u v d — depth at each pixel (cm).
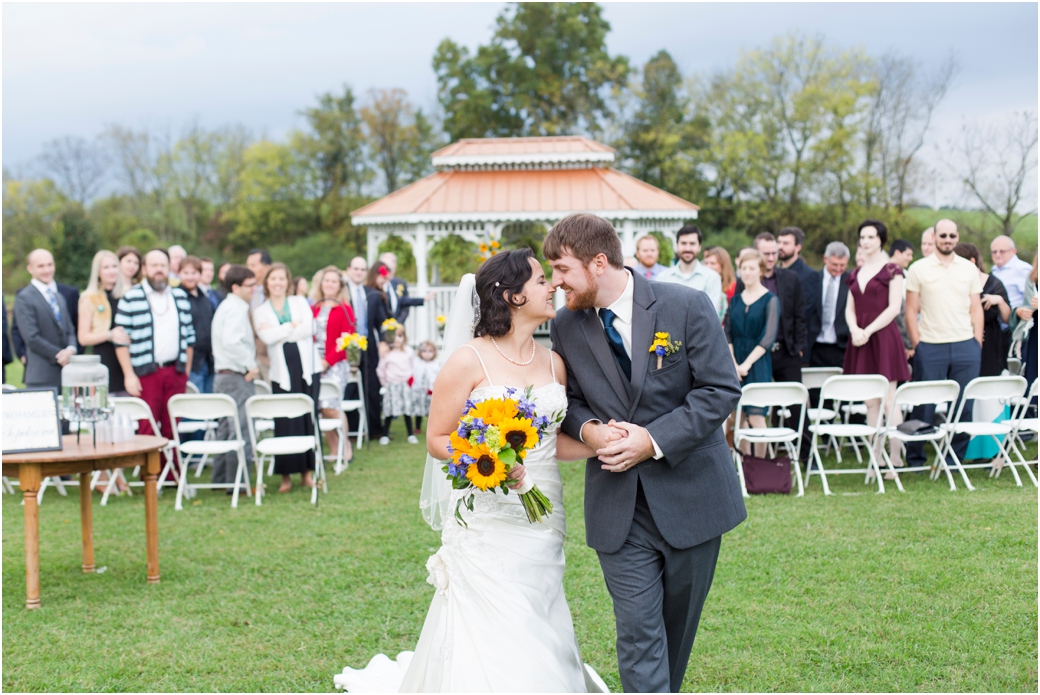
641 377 285
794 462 684
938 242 700
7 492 773
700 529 284
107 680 361
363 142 4622
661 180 3772
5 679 362
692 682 347
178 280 857
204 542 572
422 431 1091
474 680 279
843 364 754
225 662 379
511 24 4034
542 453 299
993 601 420
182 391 762
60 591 477
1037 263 721
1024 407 678
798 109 3444
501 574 292
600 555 295
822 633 388
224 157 4547
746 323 695
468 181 1691
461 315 332
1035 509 585
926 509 596
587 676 325
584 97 3881
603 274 290
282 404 688
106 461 469
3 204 3766
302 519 630
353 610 441
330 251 4138
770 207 3522
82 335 739
